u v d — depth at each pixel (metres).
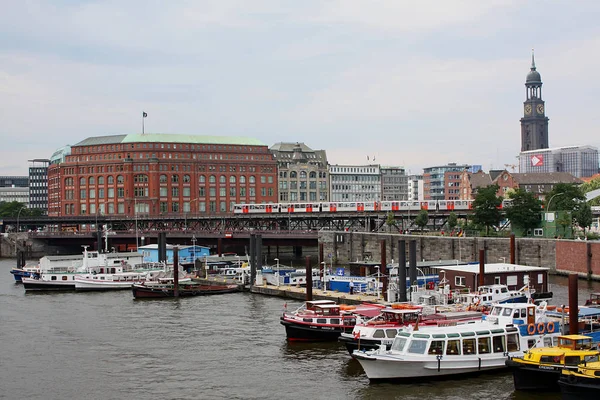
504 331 69.94
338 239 189.88
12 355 82.56
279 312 107.00
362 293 118.06
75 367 76.81
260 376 71.38
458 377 68.25
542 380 62.03
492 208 177.75
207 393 66.38
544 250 145.38
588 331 73.00
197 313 108.06
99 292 137.25
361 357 67.00
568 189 184.00
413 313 76.69
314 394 65.25
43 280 141.62
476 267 112.62
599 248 132.38
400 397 63.44
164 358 79.44
